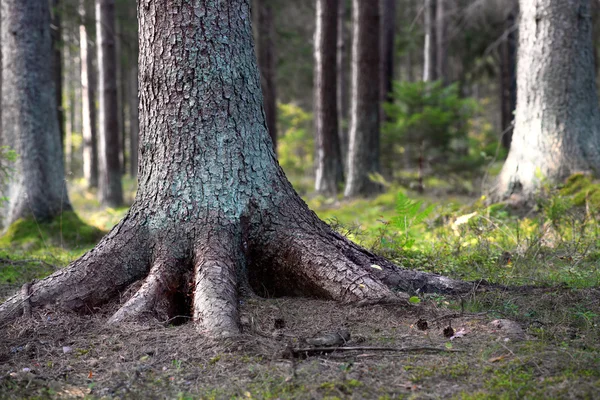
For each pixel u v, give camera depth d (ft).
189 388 9.62
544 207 24.82
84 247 28.86
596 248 19.45
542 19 27.99
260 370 10.02
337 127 53.52
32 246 28.63
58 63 57.06
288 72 84.17
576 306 13.14
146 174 14.53
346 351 10.76
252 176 14.46
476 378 9.49
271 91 62.59
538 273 16.89
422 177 49.60
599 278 15.71
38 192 30.96
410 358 10.38
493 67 86.43
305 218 14.84
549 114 27.76
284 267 14.29
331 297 13.61
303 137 94.79
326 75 52.60
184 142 14.15
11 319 12.94
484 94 124.36
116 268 14.02
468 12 65.92
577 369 9.55
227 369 10.17
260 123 14.88
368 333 11.76
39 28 31.68
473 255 19.48
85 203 60.34
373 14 48.29
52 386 9.80
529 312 12.94
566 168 27.07
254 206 14.39
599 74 74.69
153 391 9.57
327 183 53.16
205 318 11.93
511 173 28.40
